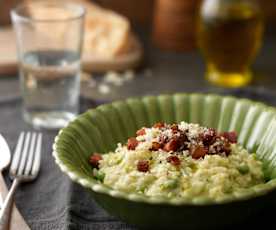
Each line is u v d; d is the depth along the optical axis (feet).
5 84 2.98
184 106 2.23
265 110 2.14
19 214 1.90
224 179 1.82
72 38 2.53
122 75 3.11
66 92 2.57
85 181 1.74
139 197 1.67
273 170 1.99
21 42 2.52
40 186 2.13
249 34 2.86
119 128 2.17
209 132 1.97
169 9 3.35
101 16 3.20
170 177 1.81
